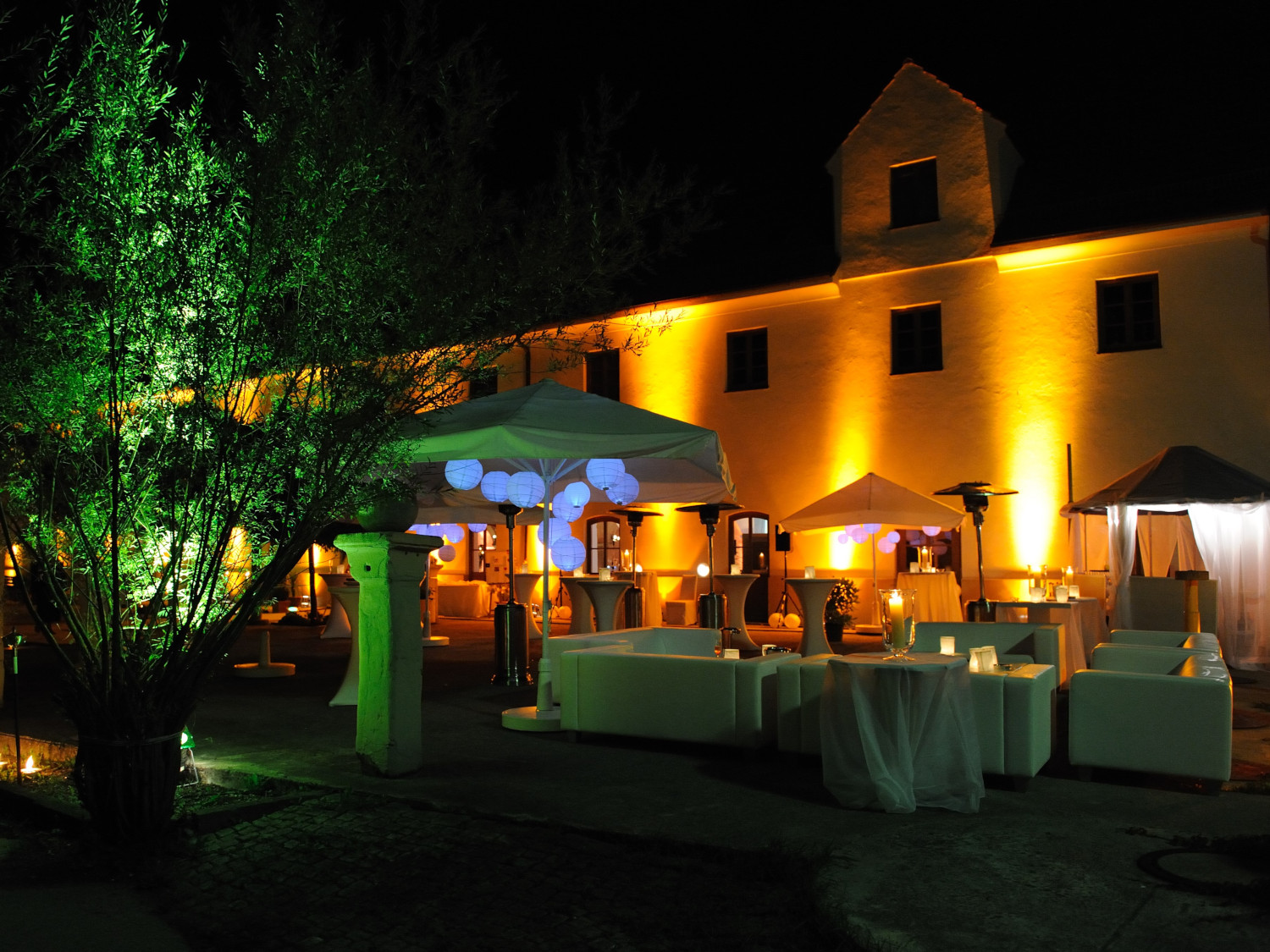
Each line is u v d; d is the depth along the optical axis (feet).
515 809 17.66
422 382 18.17
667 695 23.11
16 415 15.57
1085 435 51.49
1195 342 48.85
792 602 60.23
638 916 12.87
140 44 16.17
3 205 15.43
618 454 23.44
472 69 20.26
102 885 14.53
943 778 17.88
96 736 16.14
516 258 19.75
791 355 60.95
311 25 17.13
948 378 55.62
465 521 44.83
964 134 55.98
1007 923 12.43
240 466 16.39
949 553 56.59
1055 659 28.71
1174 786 19.80
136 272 15.64
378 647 20.54
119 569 16.52
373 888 14.05
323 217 16.55
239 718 28.55
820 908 12.75
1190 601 35.83
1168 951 11.62
